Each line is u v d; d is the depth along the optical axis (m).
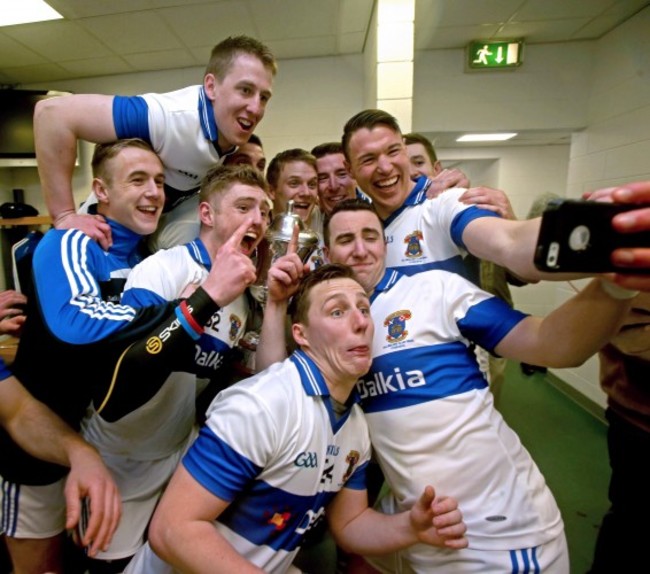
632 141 2.47
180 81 3.11
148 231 1.06
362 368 0.82
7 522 1.12
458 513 0.76
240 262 0.75
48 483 1.09
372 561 1.08
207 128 1.11
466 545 0.77
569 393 3.09
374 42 2.29
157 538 0.70
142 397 0.75
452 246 1.10
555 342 0.73
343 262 1.03
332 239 1.06
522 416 2.78
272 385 0.79
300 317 0.89
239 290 0.75
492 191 0.98
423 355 0.90
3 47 2.68
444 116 2.98
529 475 0.91
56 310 0.77
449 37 2.76
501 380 2.06
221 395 0.83
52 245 0.88
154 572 0.84
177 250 1.04
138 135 1.04
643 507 1.26
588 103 2.88
